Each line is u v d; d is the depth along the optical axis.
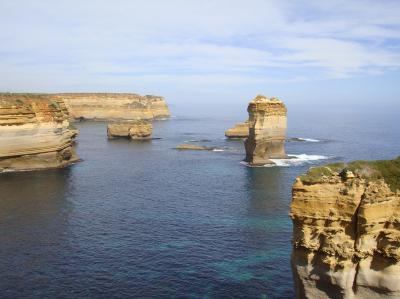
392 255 25.22
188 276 37.84
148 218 54.41
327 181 26.56
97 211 57.69
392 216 25.84
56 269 39.41
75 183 74.88
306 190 26.61
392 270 25.48
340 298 26.55
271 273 38.31
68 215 55.81
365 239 25.77
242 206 59.94
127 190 70.19
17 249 44.06
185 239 46.72
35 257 42.06
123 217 54.88
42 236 47.88
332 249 26.02
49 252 43.31
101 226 51.25
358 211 25.75
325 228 26.47
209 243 45.47
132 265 40.16
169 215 55.69
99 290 35.53
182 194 67.38
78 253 43.00
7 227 50.91
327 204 26.36
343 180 26.53
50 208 59.09
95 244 45.44
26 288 35.91
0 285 36.38
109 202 62.47
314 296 27.44
